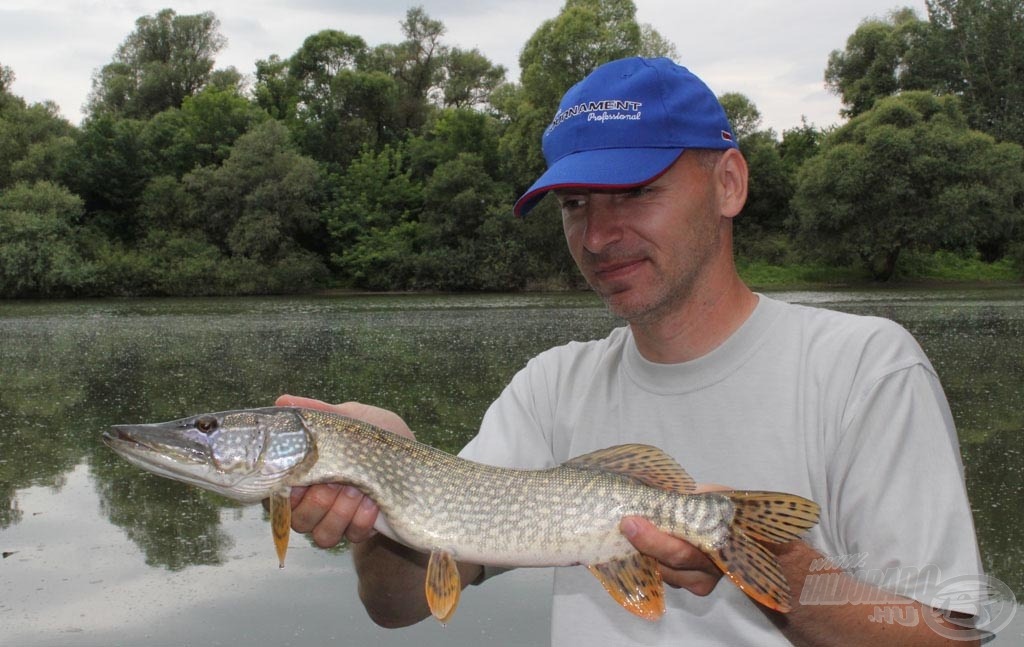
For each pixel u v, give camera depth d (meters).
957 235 11.98
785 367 0.93
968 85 15.39
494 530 0.99
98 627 1.59
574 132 0.97
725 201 0.98
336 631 1.57
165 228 13.70
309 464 1.00
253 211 13.35
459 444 2.81
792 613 0.85
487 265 12.82
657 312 0.96
